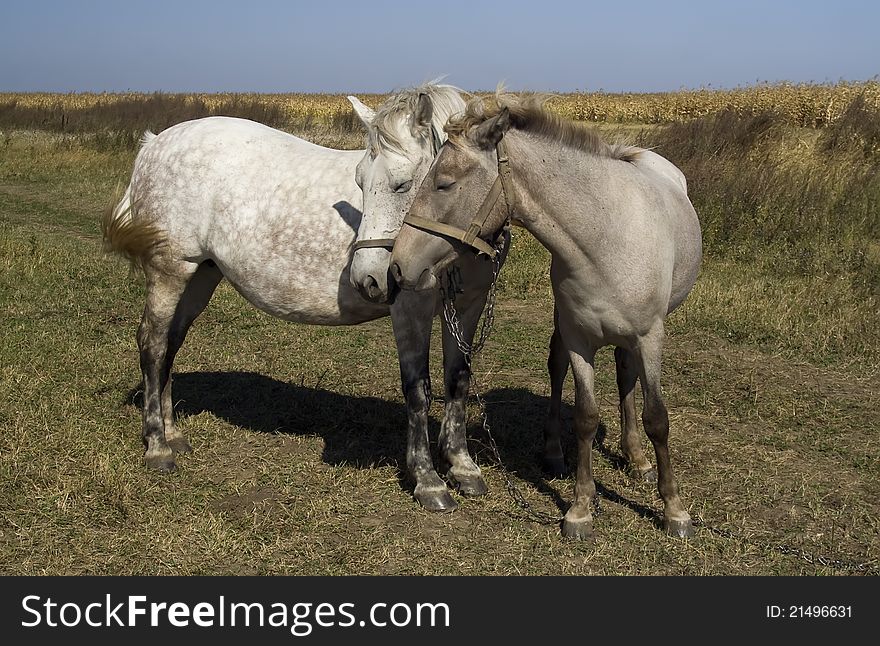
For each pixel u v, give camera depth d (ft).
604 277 10.98
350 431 16.71
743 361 20.76
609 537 12.38
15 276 28.81
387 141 11.50
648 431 11.96
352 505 13.38
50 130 83.30
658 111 91.09
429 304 12.91
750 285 26.40
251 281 14.26
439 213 10.48
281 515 13.00
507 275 28.78
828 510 13.21
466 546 12.16
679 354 21.38
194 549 11.91
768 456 15.29
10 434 15.47
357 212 13.41
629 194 11.11
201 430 16.53
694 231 13.32
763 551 11.94
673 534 12.34
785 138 41.47
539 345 22.47
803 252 29.01
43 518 12.60
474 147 10.42
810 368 20.18
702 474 14.61
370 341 23.02
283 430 16.76
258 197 14.03
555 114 10.96
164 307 15.07
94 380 18.88
